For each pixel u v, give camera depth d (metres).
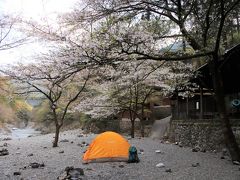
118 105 27.50
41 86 20.34
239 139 13.95
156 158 14.26
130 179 10.07
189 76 17.86
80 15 10.56
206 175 10.23
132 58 10.05
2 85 17.02
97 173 11.04
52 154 16.48
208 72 16.78
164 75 19.81
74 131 36.00
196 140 18.31
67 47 9.31
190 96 20.17
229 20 13.61
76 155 15.80
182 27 11.87
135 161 13.13
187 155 15.08
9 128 47.84
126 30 9.72
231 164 12.08
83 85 21.52
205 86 18.34
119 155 13.43
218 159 13.50
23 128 53.44
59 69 9.70
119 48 9.51
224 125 12.35
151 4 11.24
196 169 11.33
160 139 24.59
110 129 33.12
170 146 19.36
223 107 12.44
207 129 16.95
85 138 26.31
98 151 13.48
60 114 38.31
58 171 11.54
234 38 19.36
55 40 10.08
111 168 11.94
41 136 31.80
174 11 11.85
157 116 32.19
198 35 13.05
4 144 21.83
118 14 10.95
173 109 23.75
